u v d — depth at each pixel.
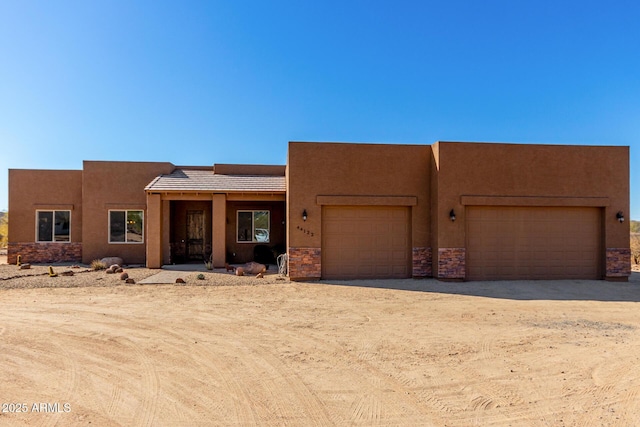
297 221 15.80
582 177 16.20
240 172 22.03
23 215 21.91
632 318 9.98
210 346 7.55
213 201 18.98
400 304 11.50
